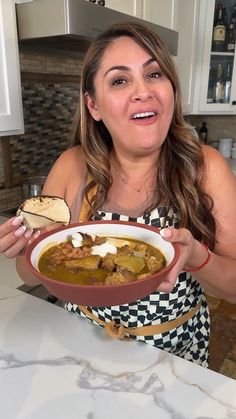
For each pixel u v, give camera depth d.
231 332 1.87
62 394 0.53
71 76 1.94
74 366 0.59
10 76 1.24
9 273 1.14
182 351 0.83
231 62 2.46
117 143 0.81
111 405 0.51
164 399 0.52
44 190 1.02
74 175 0.95
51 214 0.58
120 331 0.66
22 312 0.75
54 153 1.98
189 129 0.83
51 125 1.90
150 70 0.71
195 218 0.77
